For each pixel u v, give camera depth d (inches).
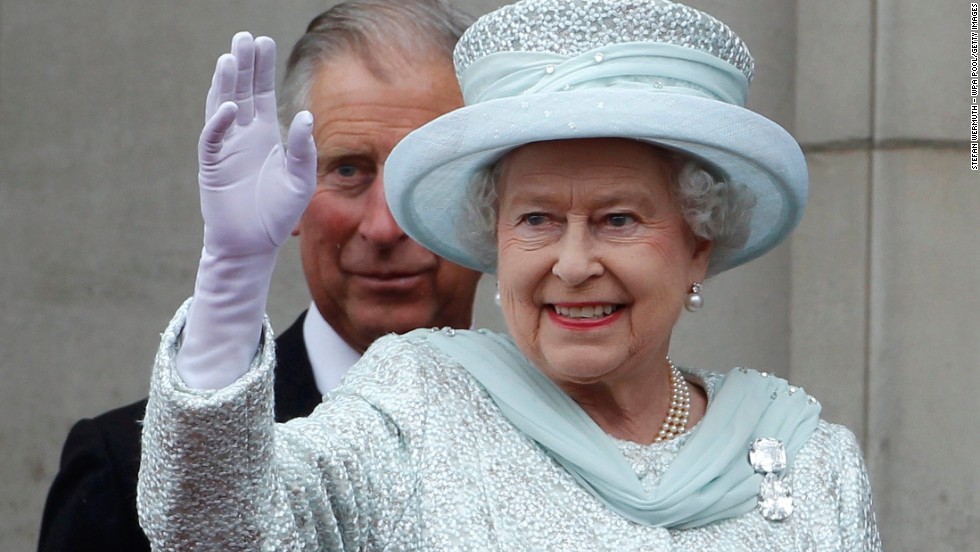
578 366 399.9
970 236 795.4
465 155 406.6
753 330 823.7
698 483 408.8
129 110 805.9
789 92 827.4
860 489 437.4
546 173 398.0
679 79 403.9
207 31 797.9
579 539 392.2
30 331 813.2
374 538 371.9
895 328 807.7
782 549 414.9
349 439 376.2
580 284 397.1
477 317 791.7
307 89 511.2
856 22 809.5
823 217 823.7
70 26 810.8
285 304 796.0
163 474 327.0
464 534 382.6
